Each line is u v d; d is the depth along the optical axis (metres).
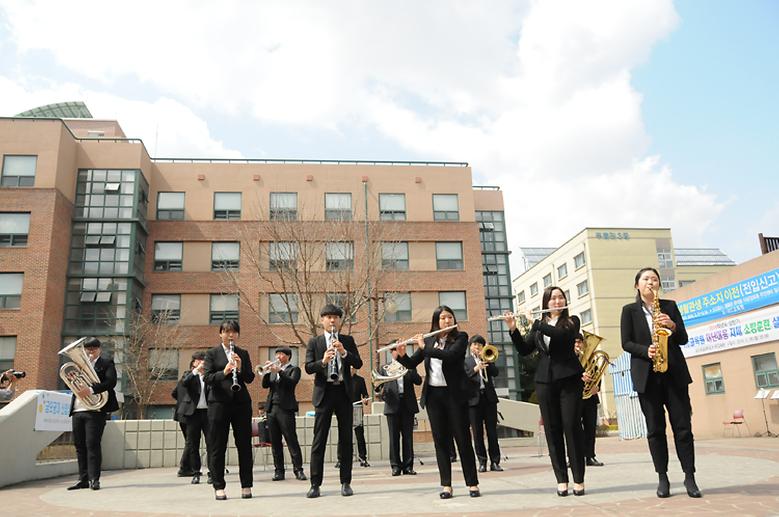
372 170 36.09
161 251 33.28
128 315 29.88
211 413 6.86
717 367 22.03
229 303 32.72
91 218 30.89
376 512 5.36
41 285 28.08
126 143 32.38
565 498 5.71
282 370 9.52
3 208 28.73
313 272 26.53
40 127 29.95
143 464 13.78
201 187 34.38
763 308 19.78
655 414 5.61
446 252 35.69
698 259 69.56
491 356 6.23
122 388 28.84
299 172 35.28
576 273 53.47
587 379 8.56
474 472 6.11
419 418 16.59
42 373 27.45
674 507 4.91
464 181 36.94
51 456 11.69
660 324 5.57
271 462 14.12
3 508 6.63
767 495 5.33
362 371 30.20
